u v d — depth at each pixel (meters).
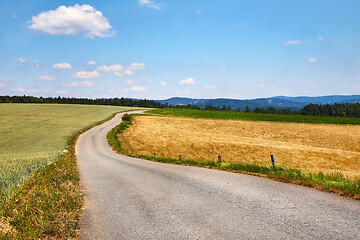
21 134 47.81
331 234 4.71
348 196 6.95
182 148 39.53
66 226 5.56
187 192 8.41
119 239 5.03
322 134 52.38
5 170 13.58
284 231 4.95
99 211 6.90
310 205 6.36
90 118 81.19
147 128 60.72
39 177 10.68
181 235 5.07
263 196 7.40
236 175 10.86
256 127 64.19
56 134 47.84
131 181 10.95
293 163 30.72
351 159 31.52
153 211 6.68
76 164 18.11
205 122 73.38
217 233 5.06
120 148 35.31
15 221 5.63
